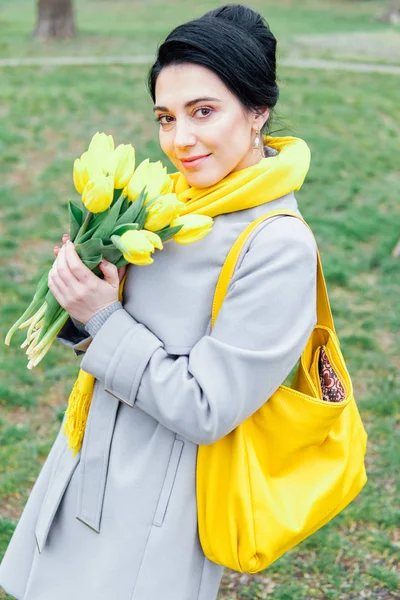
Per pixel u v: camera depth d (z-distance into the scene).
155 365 1.58
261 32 1.63
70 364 4.27
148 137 8.73
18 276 5.36
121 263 1.62
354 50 15.30
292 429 1.65
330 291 5.34
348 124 9.62
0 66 12.09
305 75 12.14
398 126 9.88
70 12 15.25
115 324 1.61
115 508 1.70
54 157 8.09
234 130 1.60
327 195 7.31
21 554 1.96
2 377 4.11
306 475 1.72
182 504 1.67
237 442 1.64
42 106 9.66
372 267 5.79
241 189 1.62
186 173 1.64
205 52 1.55
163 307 1.65
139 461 1.69
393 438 3.62
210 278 1.63
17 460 3.40
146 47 14.41
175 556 1.68
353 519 3.10
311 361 1.87
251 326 1.55
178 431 1.58
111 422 1.73
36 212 6.64
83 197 1.54
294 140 1.77
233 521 1.64
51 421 3.75
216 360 1.54
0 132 8.55
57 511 1.84
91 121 9.19
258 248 1.59
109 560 1.70
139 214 1.55
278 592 2.75
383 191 7.61
